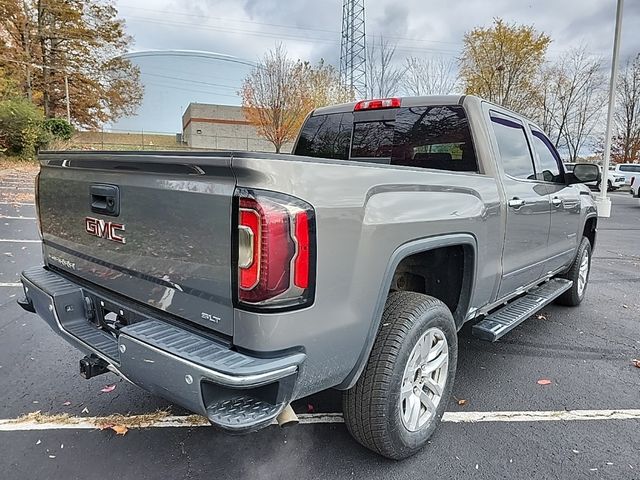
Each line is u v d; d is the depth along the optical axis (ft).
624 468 7.93
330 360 6.10
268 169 5.27
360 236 6.20
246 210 5.23
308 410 9.53
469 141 10.29
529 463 8.01
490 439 8.71
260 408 5.50
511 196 10.35
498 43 91.71
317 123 13.32
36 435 8.43
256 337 5.35
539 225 12.12
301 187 5.53
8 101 70.18
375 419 7.19
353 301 6.21
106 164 6.97
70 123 90.53
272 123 94.53
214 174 5.49
